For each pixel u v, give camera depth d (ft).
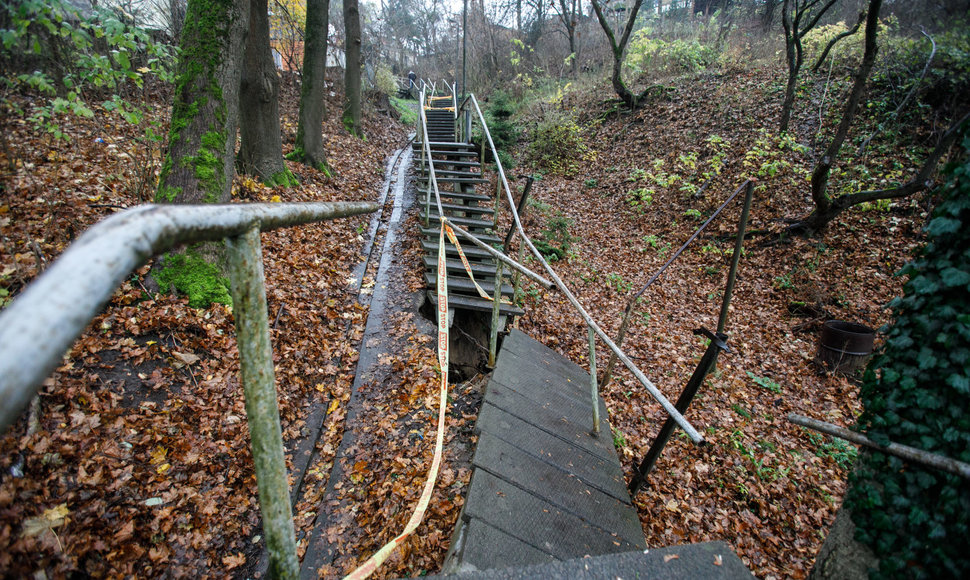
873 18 23.91
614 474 10.75
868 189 31.76
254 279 3.86
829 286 27.48
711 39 63.10
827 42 45.80
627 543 8.76
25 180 13.70
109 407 9.84
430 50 123.75
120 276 2.23
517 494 8.72
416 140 40.60
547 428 11.33
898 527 5.03
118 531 7.89
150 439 9.71
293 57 53.16
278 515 4.27
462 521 7.92
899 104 35.14
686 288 29.81
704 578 5.26
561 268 29.94
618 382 18.81
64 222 13.25
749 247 32.24
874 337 21.24
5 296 9.87
